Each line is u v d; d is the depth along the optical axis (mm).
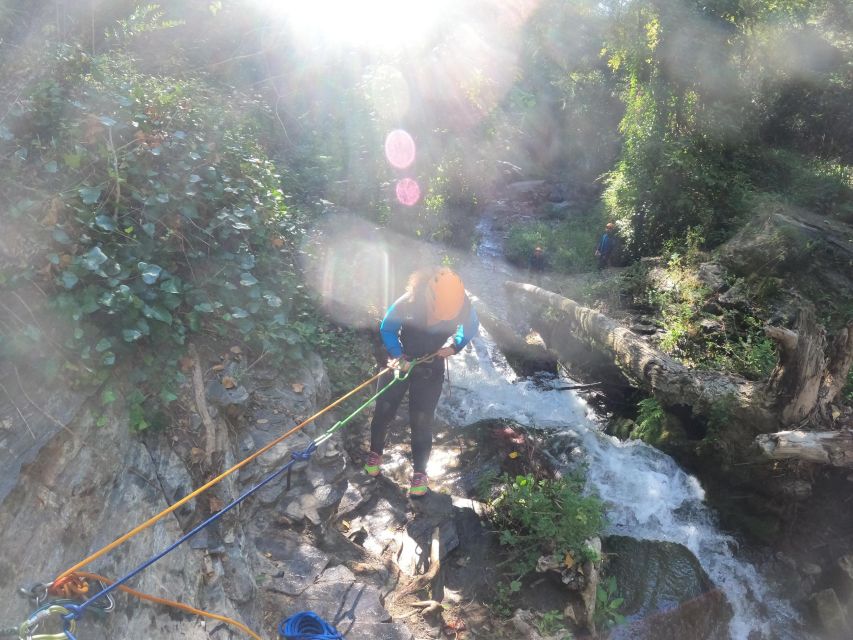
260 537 4066
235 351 4609
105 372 3334
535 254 13422
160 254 4160
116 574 2809
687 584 5375
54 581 2412
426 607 4137
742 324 8797
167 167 4551
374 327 7039
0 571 2391
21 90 3963
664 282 10250
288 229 5953
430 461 6160
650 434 7254
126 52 7285
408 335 4797
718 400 6559
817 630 5391
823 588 5617
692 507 6371
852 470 5984
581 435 7223
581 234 15234
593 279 11805
